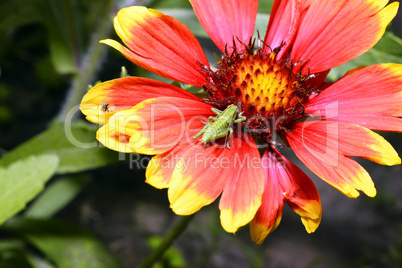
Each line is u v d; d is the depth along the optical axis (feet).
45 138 0.71
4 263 0.81
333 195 1.19
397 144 1.26
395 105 0.60
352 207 1.17
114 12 0.82
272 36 0.66
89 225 1.03
